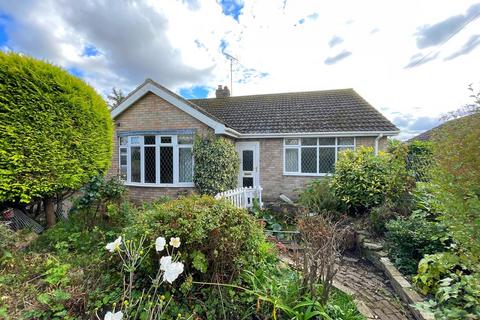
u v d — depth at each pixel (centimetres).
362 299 365
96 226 476
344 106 1220
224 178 939
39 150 477
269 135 1077
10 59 454
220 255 306
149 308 232
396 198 611
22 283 308
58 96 513
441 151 314
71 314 257
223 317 276
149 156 1022
